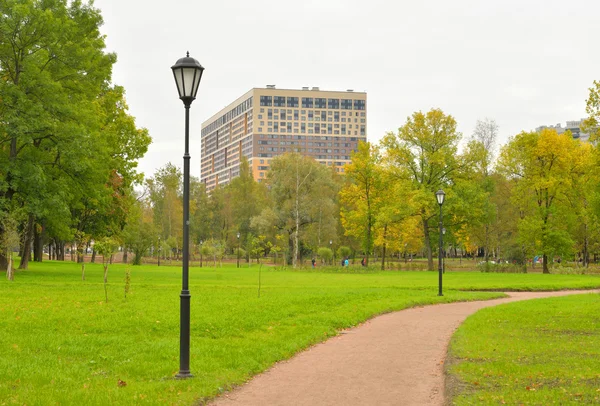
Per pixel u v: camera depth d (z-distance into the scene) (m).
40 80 32.19
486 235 67.75
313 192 68.69
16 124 30.78
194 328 14.66
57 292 23.70
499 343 13.32
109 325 14.76
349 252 77.44
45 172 35.16
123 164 46.59
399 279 40.81
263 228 70.56
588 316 19.09
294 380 9.92
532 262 75.81
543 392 8.41
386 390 9.17
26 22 32.72
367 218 63.28
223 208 108.50
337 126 191.88
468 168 60.47
